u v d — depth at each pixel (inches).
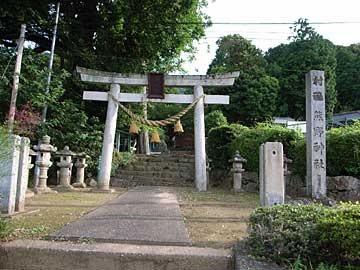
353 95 1014.4
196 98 407.2
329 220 105.5
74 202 248.8
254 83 815.1
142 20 476.4
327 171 323.3
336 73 1040.8
